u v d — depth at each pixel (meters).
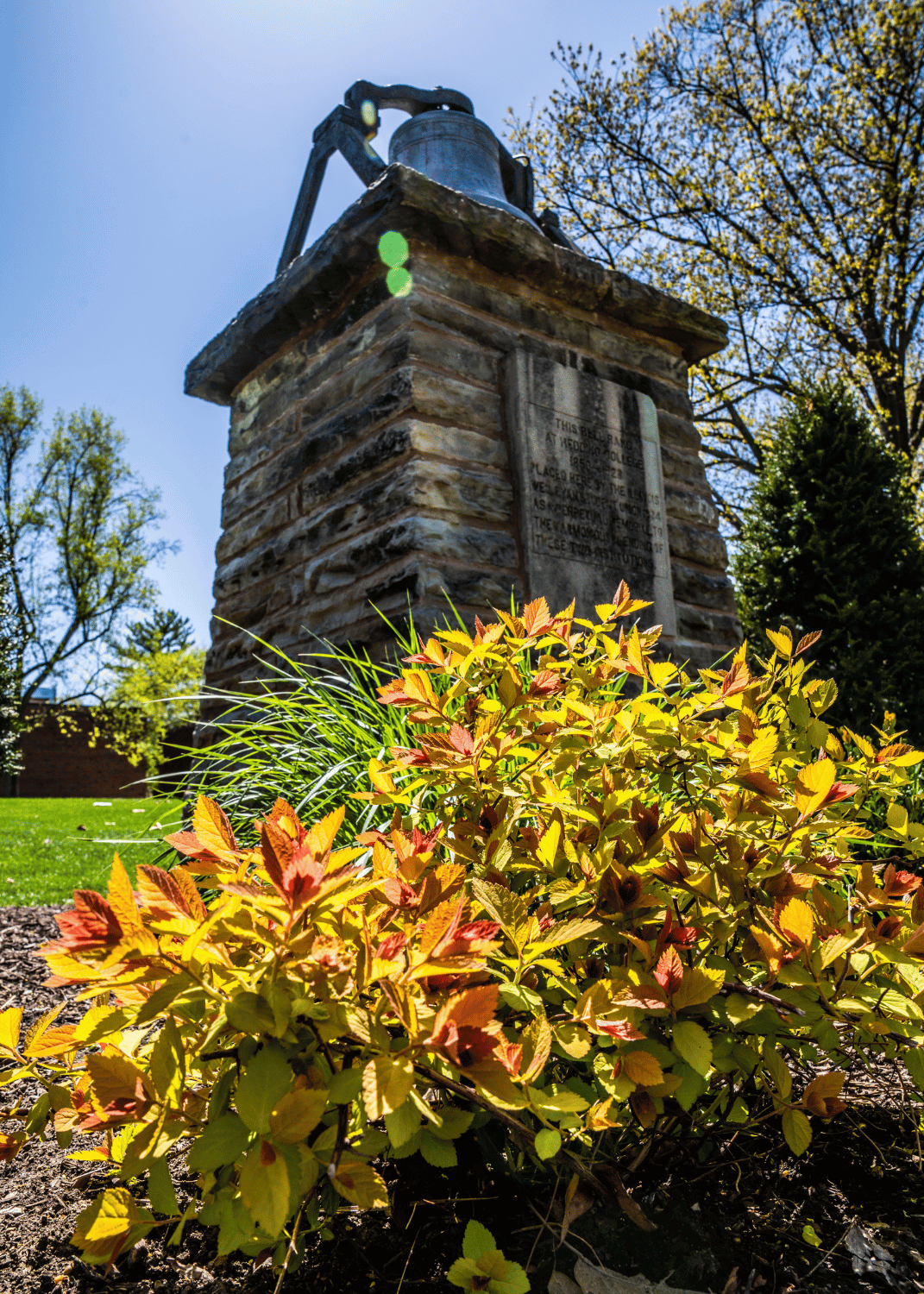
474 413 4.16
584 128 14.05
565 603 4.19
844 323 13.77
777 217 13.53
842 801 1.32
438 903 0.95
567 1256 1.06
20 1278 1.08
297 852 0.82
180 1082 0.84
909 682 6.79
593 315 5.02
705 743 1.33
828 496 7.56
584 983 1.18
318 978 0.80
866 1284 1.06
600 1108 0.91
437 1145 0.88
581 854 1.19
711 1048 0.98
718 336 5.51
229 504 5.49
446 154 5.57
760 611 7.71
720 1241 1.13
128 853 4.20
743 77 13.57
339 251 4.30
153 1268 1.10
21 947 2.93
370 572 3.96
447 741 1.31
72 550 27.95
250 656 4.92
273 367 5.25
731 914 1.22
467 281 4.38
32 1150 1.47
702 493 5.36
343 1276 1.07
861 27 12.60
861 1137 1.45
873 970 1.08
